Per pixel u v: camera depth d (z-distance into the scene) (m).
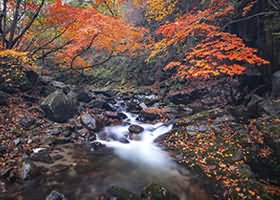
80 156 6.95
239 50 7.71
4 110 8.09
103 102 12.22
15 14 9.61
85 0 11.93
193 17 9.09
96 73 23.00
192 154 6.93
